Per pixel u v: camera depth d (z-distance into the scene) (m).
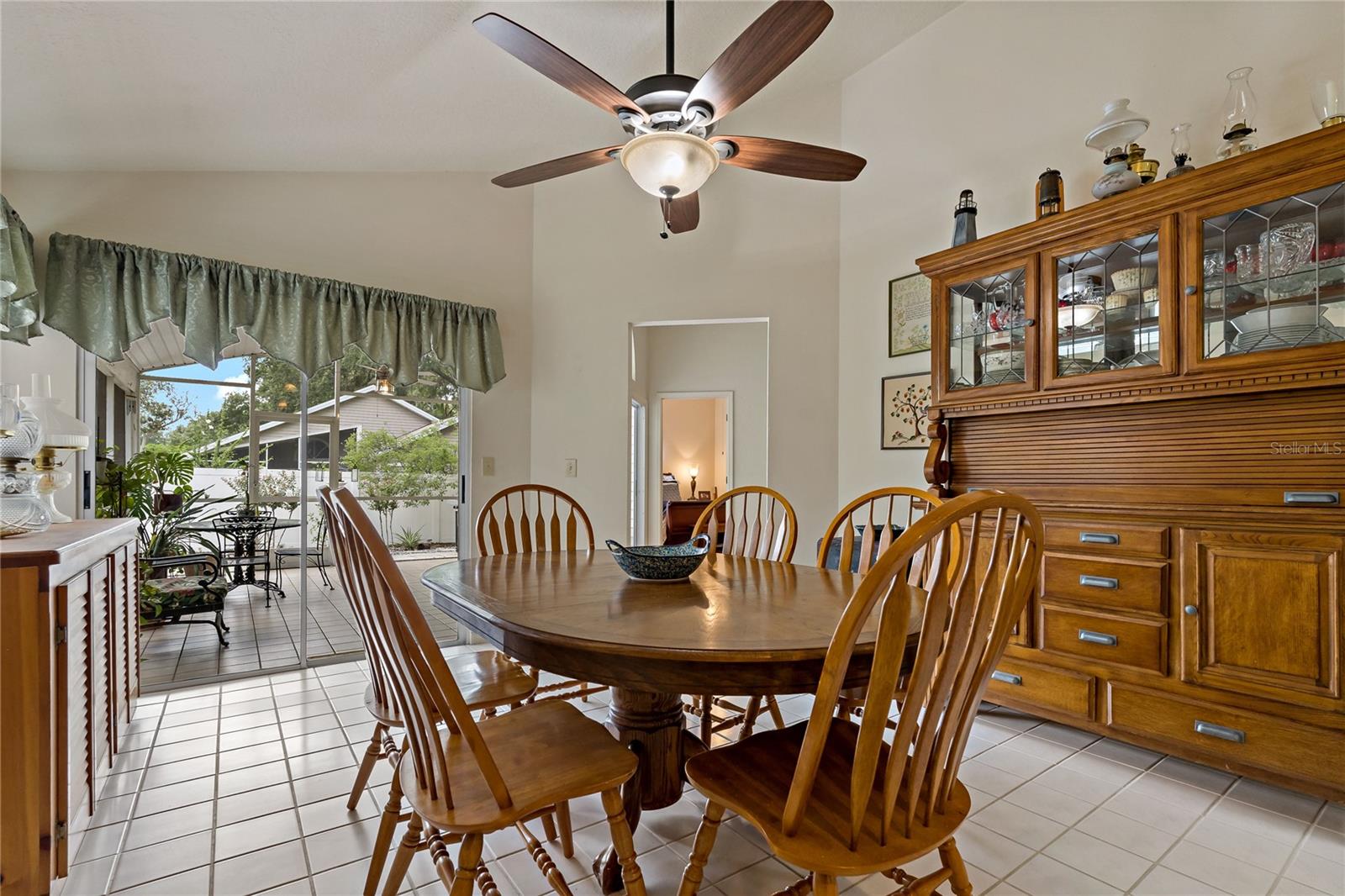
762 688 1.23
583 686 2.79
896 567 0.98
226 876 1.65
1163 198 2.21
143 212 3.08
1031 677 2.56
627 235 4.22
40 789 1.45
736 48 1.80
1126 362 2.35
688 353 6.77
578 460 4.14
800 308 4.16
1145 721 2.24
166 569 3.22
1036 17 3.19
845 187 4.15
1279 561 1.98
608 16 2.88
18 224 2.46
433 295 3.81
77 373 2.92
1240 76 2.33
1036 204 3.07
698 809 2.01
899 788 1.15
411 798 1.24
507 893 1.60
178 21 2.24
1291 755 1.93
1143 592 2.26
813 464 4.12
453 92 3.04
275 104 2.82
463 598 1.65
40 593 1.46
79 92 2.47
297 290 3.24
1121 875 1.65
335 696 2.93
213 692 2.98
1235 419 2.17
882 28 3.68
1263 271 2.04
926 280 3.66
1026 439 2.76
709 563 2.32
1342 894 1.57
